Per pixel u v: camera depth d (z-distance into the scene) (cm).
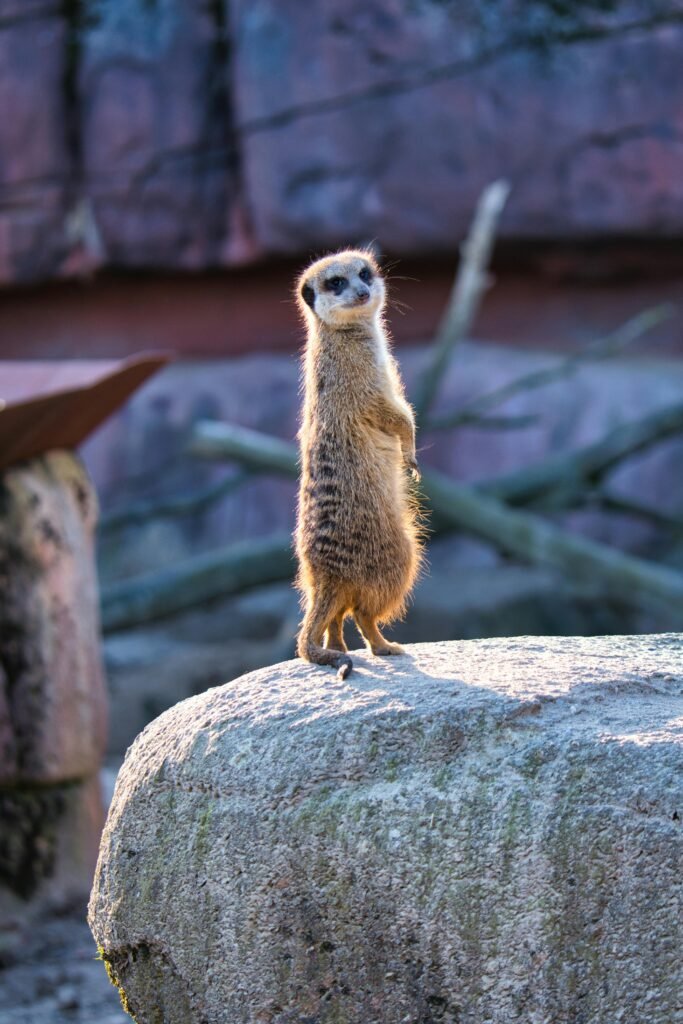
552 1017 345
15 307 1636
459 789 357
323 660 413
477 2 1448
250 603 1536
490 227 1172
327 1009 366
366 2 1452
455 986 354
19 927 724
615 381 1479
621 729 359
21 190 1540
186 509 1220
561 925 344
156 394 1603
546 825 346
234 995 376
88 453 1611
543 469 1245
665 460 1455
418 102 1455
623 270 1524
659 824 338
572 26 1442
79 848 766
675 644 445
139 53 1507
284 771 370
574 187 1448
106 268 1556
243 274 1597
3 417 675
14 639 740
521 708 366
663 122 1431
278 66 1466
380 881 359
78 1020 606
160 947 390
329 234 1484
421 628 1332
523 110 1444
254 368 1590
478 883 350
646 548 1451
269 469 1195
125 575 1580
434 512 1160
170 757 395
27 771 742
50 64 1515
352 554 420
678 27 1434
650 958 337
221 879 376
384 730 367
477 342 1576
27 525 742
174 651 1412
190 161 1520
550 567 1184
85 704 770
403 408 443
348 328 439
